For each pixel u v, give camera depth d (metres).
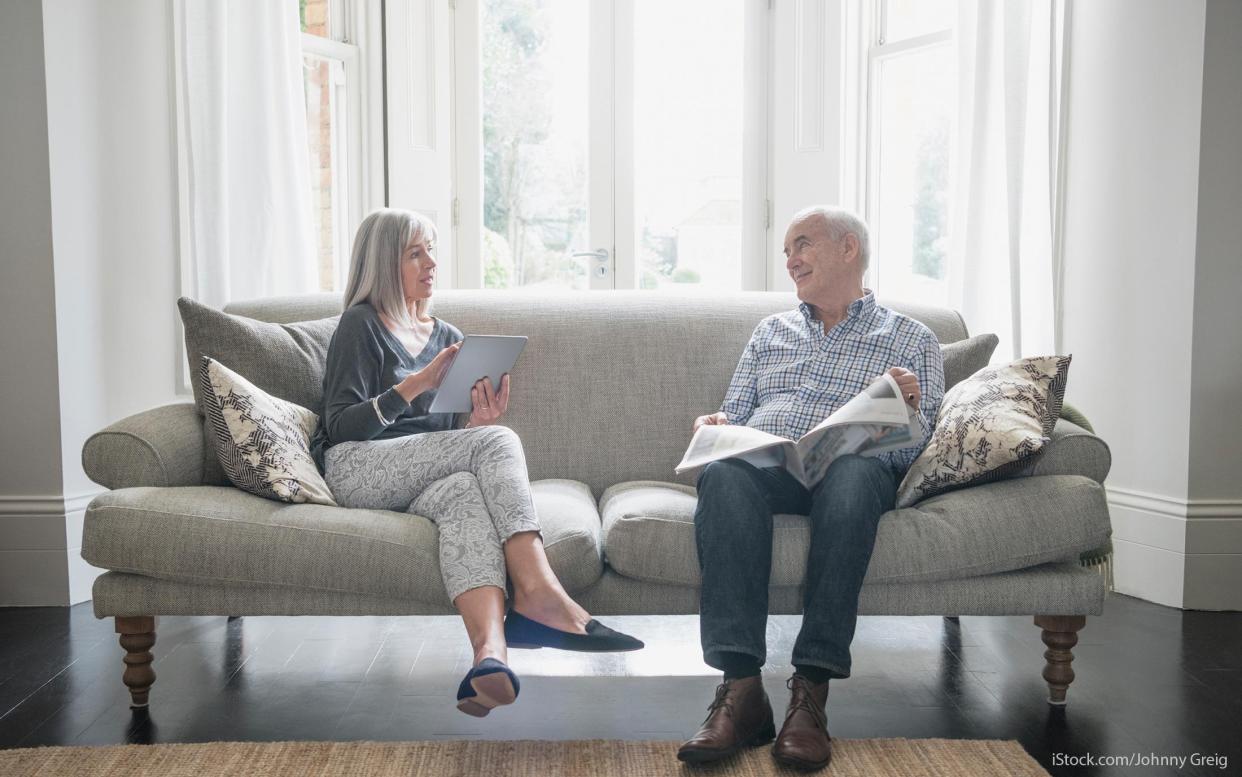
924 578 2.00
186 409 2.34
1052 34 3.26
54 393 2.97
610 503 2.29
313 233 3.92
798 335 2.44
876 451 2.04
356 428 2.20
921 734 2.01
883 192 4.26
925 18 4.04
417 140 4.38
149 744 1.93
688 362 2.68
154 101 3.29
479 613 1.85
